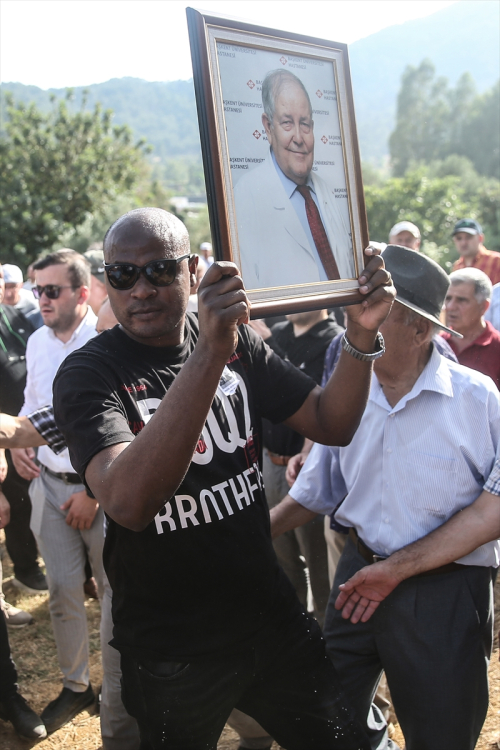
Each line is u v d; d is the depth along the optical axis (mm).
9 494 4406
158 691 1688
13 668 3172
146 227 1581
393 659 2160
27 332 4508
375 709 2471
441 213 29047
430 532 2170
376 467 2254
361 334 1783
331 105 1721
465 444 2137
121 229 1588
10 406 4395
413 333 2123
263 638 1780
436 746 2078
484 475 2180
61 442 2613
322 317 3691
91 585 4398
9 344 4402
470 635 2109
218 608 1695
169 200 47656
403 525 2215
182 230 1673
